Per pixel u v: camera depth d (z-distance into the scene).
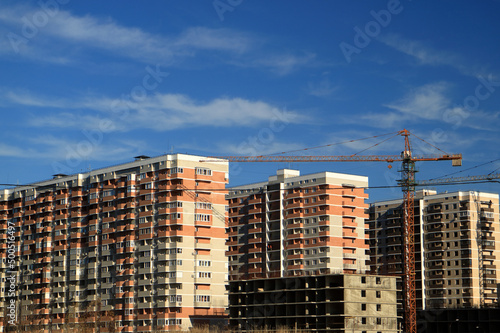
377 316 185.38
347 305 181.12
